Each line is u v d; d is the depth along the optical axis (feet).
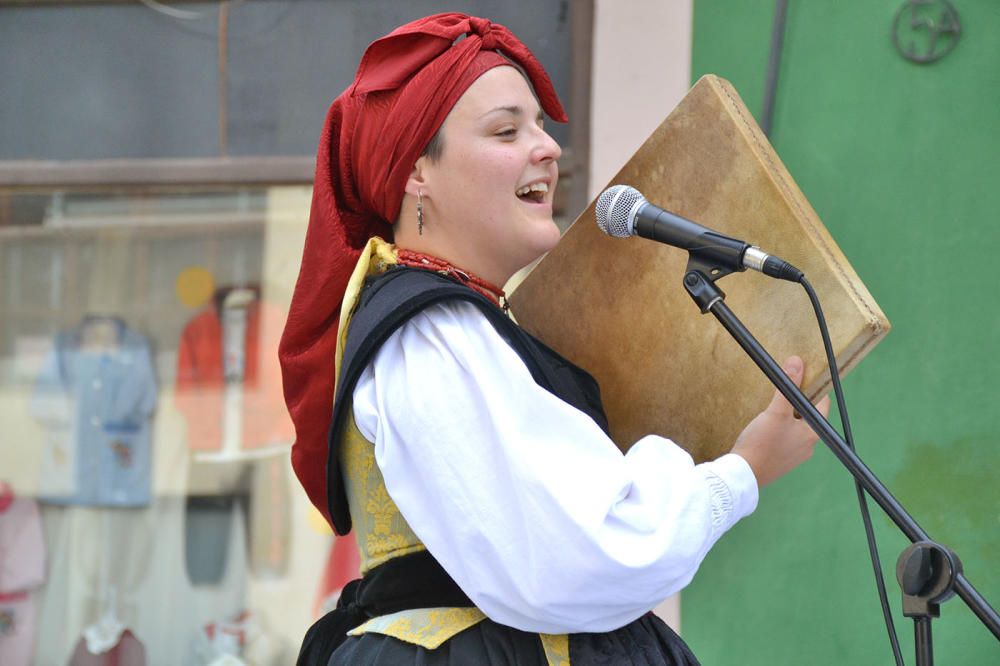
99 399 29.71
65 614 29.27
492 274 14.23
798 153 23.89
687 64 25.20
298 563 29.04
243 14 28.60
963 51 23.17
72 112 29.14
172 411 29.53
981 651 22.47
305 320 14.49
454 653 12.51
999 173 23.03
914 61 23.32
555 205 25.90
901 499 23.12
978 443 22.93
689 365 14.24
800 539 23.47
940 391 23.12
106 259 29.63
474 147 13.61
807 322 13.21
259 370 29.35
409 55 13.97
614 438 14.92
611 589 11.80
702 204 14.39
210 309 29.40
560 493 11.71
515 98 13.80
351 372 12.82
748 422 13.60
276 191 28.96
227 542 29.25
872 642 22.98
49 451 29.71
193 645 28.99
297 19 28.48
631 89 25.61
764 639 23.57
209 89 28.78
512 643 12.51
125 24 28.94
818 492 23.41
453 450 12.09
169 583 29.25
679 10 25.25
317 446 14.66
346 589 14.93
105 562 29.32
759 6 24.30
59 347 29.86
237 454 29.35
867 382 23.41
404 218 14.17
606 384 15.08
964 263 23.13
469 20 14.17
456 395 12.26
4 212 29.55
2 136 29.25
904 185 23.40
